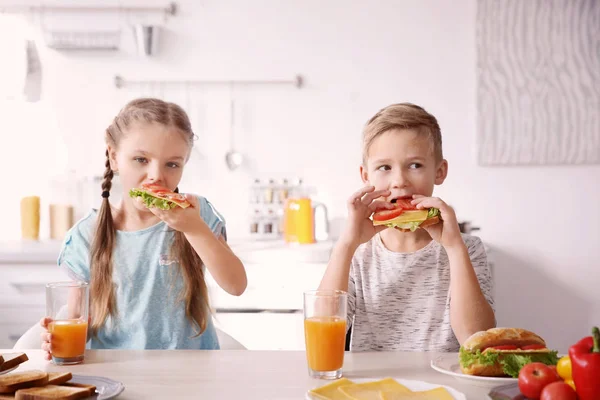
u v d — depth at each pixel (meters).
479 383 0.99
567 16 3.16
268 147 3.23
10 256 2.76
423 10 3.19
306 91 3.22
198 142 3.23
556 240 3.22
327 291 1.07
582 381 0.83
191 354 1.20
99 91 3.22
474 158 3.22
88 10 3.20
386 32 3.20
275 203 3.19
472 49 3.19
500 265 3.23
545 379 0.88
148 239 1.58
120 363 1.13
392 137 1.46
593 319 3.21
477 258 1.53
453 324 1.33
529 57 3.17
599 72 3.16
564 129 3.18
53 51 3.22
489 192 3.22
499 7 3.16
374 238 1.58
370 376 1.05
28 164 3.23
